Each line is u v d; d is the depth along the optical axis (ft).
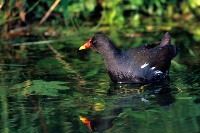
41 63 43.34
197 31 55.57
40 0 58.13
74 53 46.93
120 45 49.14
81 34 55.16
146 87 37.06
